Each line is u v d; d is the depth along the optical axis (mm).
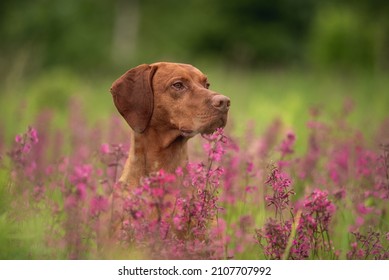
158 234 6352
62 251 6844
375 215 8508
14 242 6934
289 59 50656
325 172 9984
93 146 11531
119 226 6988
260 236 7195
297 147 12172
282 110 17031
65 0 45531
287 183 6945
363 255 7188
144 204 6508
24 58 23609
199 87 7664
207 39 50656
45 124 13578
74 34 44625
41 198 7375
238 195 8562
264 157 9031
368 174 9031
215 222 7523
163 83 7738
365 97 23641
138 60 44875
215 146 6660
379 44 37031
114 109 18109
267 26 51469
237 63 43219
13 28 45094
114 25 47188
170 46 47875
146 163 7754
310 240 7039
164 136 7707
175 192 6500
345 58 32750
